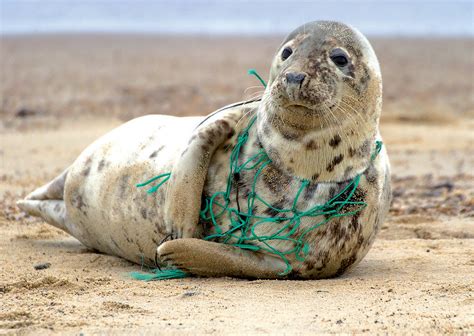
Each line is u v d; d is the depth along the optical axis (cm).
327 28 2150
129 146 2428
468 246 2756
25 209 2861
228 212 2181
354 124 2112
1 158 4581
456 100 8144
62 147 5031
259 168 2155
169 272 2245
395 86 9206
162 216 2261
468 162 5000
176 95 7881
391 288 2106
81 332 1688
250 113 2242
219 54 13112
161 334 1667
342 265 2225
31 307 1897
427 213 3450
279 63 2158
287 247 2147
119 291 2070
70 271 2325
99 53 12988
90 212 2519
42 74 9606
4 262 2433
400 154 5288
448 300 1978
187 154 2175
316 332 1692
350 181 2139
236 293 2042
